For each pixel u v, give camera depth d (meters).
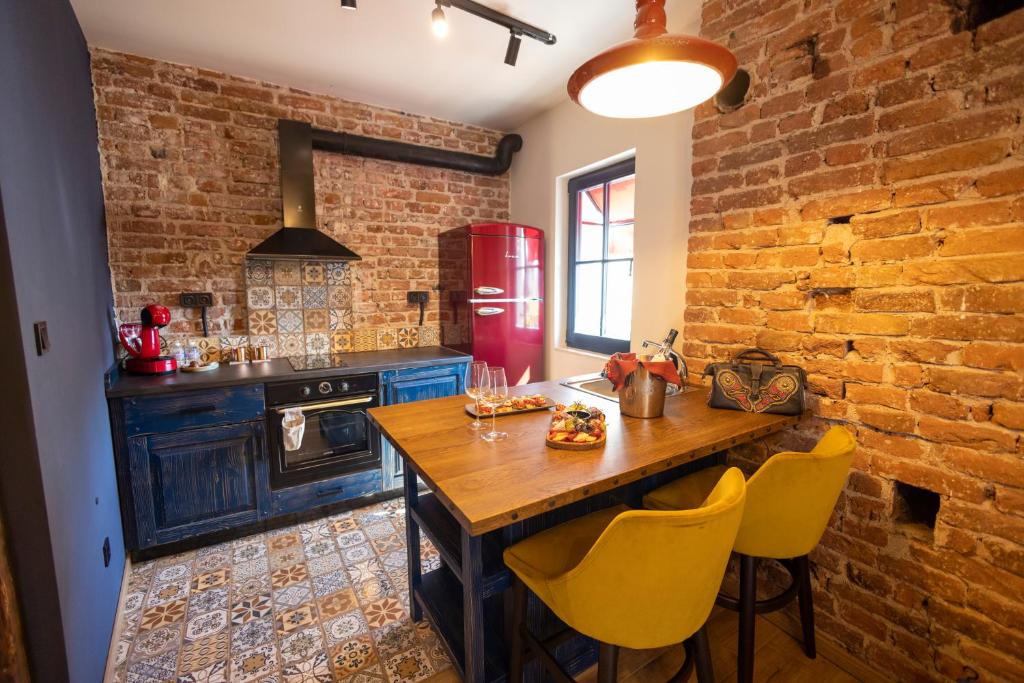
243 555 2.24
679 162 2.32
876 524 1.53
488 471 1.18
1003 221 1.21
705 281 2.04
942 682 1.39
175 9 2.05
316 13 2.10
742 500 0.95
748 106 1.82
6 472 1.03
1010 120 1.19
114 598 1.73
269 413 2.39
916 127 1.36
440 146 3.41
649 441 1.41
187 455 2.21
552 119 3.24
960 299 1.30
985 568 1.29
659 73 1.18
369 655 1.63
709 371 1.82
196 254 2.67
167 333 2.62
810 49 1.61
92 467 1.60
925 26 1.33
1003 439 1.24
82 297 1.71
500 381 1.65
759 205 1.80
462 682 1.38
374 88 2.88
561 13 2.11
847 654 1.62
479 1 2.02
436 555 2.25
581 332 3.33
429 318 3.48
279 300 2.91
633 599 0.92
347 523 2.56
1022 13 1.16
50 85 1.52
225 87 2.67
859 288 1.52
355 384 2.63
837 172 1.55
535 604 1.43
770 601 1.41
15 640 1.05
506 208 3.75
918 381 1.40
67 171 1.65
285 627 1.76
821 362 1.65
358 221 3.14
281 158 2.67
